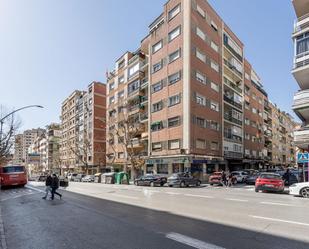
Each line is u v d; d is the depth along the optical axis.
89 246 6.32
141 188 25.34
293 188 16.97
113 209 11.90
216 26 44.25
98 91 68.00
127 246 6.22
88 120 69.12
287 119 96.06
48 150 106.88
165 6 41.25
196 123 36.69
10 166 27.61
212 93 41.22
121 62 54.91
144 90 46.62
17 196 18.72
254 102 60.34
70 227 8.43
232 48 49.78
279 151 81.88
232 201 13.97
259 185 20.06
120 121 50.12
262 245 6.10
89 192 21.20
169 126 38.22
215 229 7.66
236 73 50.72
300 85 26.48
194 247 6.02
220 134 42.50
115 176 38.75
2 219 10.04
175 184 26.97
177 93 37.44
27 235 7.57
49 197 17.67
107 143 58.31
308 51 23.47
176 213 10.43
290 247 5.95
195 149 35.94
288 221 8.68
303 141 23.28
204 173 37.44
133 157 42.34
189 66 36.19
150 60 43.56
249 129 55.81
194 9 38.34
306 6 25.31
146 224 8.52
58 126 109.69
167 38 40.28
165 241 6.54
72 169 80.06
